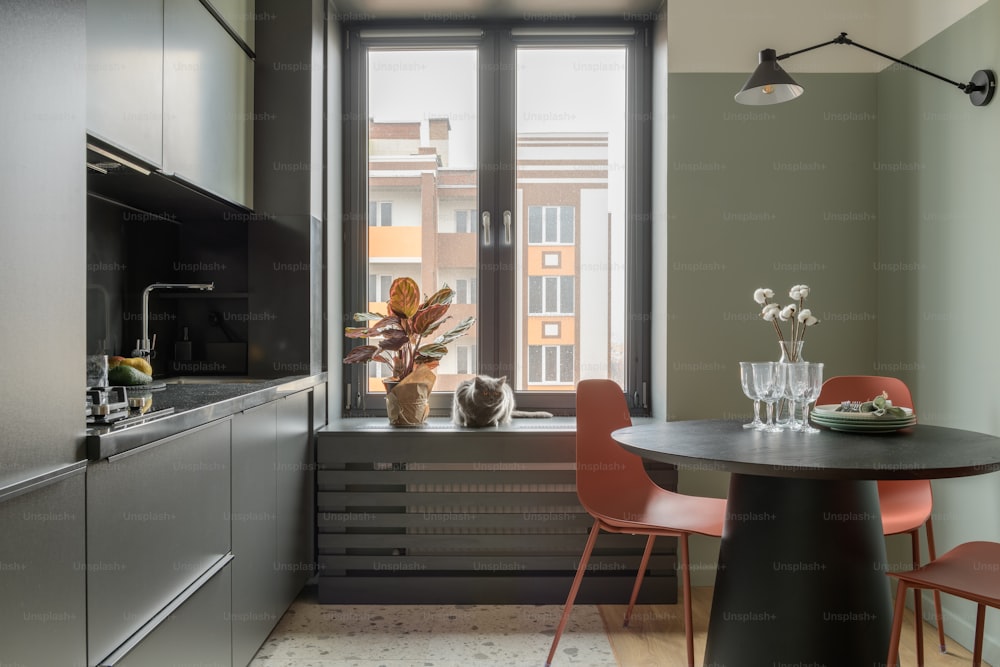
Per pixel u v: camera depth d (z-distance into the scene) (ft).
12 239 3.18
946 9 7.62
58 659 3.49
